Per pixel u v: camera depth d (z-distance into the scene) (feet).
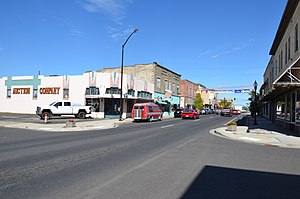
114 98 126.41
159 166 26.30
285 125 75.66
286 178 22.85
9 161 27.73
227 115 192.65
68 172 23.40
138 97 137.08
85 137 51.03
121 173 23.31
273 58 111.24
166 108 176.76
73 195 17.44
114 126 81.76
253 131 67.41
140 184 20.17
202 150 36.78
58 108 108.99
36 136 52.42
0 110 148.05
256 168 26.45
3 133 57.93
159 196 17.58
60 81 131.34
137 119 107.14
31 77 139.23
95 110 125.39
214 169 25.59
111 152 33.88
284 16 69.72
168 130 67.97
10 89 145.38
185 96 214.90
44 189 18.60
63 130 67.41
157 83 163.53
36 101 136.77
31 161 27.84
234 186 20.22
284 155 34.68
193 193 18.38
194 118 135.23
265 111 169.58
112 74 125.29
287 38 73.56
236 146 42.24
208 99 308.60
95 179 21.30
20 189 18.56
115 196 17.40
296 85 50.83
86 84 125.80
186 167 26.11
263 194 18.52
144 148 37.63
